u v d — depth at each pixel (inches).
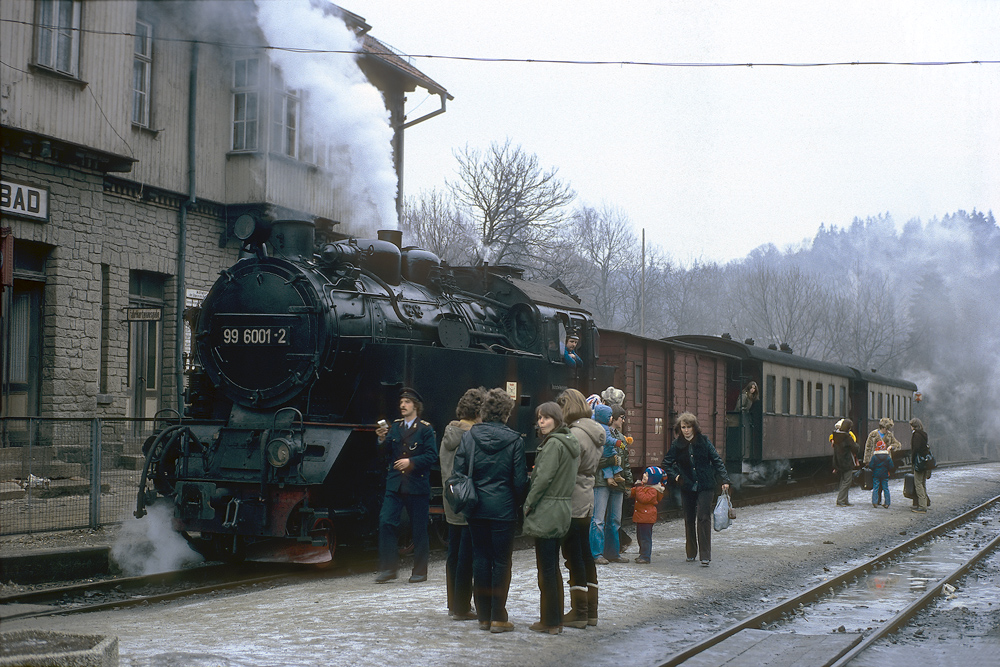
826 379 1016.2
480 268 533.0
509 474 261.4
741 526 560.1
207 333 411.2
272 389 394.0
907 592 374.3
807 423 938.1
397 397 402.0
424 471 342.0
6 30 488.4
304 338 391.2
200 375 425.1
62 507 401.7
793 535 523.8
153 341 633.6
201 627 262.2
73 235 544.4
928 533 557.3
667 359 692.1
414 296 455.8
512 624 263.7
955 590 380.8
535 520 258.2
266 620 270.7
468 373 440.8
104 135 548.7
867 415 1128.8
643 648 256.5
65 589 329.4
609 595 326.0
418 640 247.9
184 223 634.8
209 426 401.7
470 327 478.9
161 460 390.3
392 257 444.1
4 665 178.5
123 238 594.2
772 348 918.4
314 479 365.4
